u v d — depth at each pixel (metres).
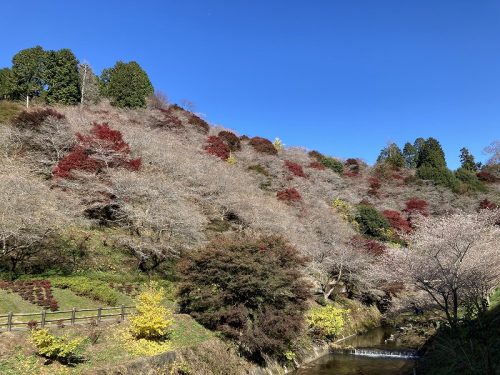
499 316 16.61
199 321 20.56
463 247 17.27
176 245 27.00
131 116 50.56
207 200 33.78
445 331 16.89
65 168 27.62
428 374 16.97
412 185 64.94
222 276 20.12
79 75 52.78
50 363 13.08
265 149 60.75
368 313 35.31
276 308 20.36
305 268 31.38
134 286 23.00
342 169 68.62
